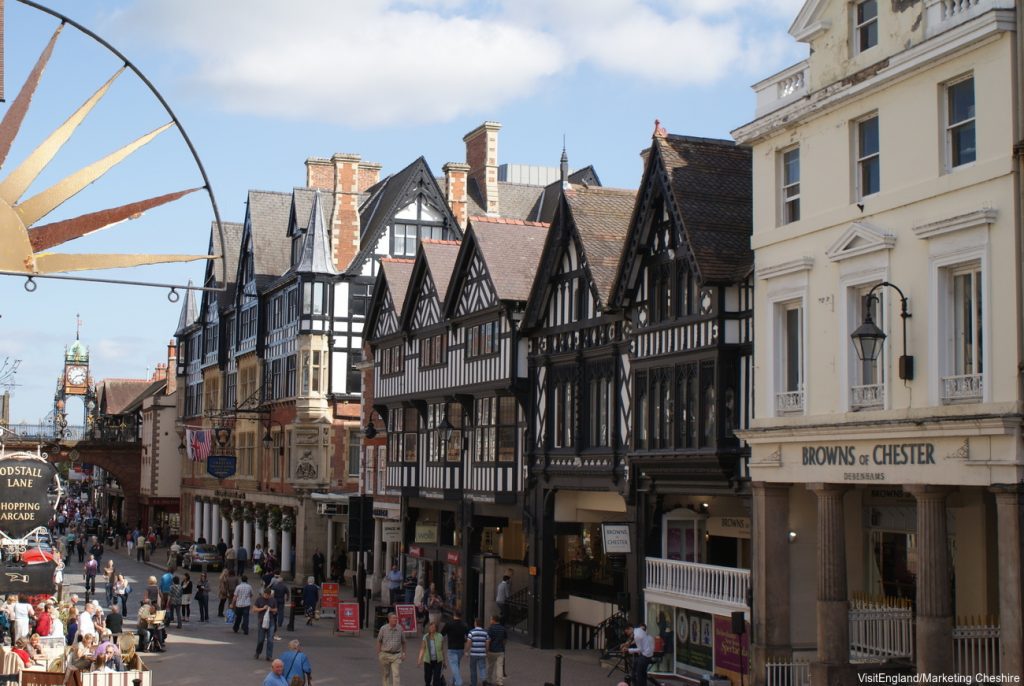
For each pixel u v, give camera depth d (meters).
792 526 20.23
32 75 7.36
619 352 25.06
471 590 31.47
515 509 29.27
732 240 21.58
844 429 17.64
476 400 31.27
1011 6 15.13
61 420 77.62
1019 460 14.73
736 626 19.53
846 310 18.03
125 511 72.44
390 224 45.47
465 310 31.73
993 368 15.23
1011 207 15.05
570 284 27.19
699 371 21.70
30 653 21.41
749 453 20.67
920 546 16.28
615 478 24.89
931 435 16.05
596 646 26.91
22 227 7.29
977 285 15.83
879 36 17.62
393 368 37.19
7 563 14.84
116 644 21.23
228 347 57.06
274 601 25.17
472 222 31.20
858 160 18.16
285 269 51.88
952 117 16.38
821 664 17.97
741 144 20.81
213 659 24.95
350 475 44.75
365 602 34.28
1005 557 14.87
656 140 22.80
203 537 58.94
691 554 23.92
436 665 20.77
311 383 44.62
